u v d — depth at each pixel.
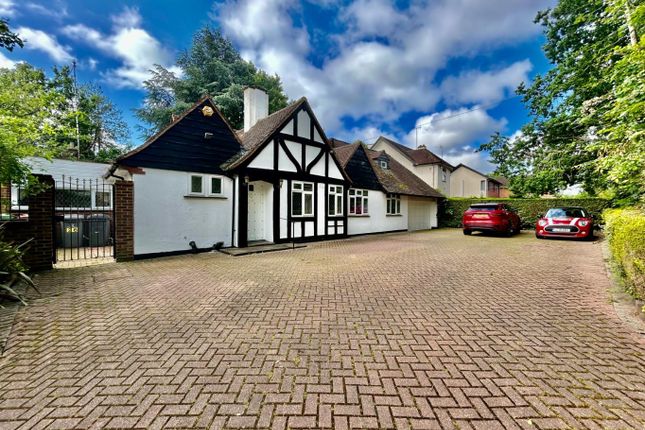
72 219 10.63
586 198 16.56
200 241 9.73
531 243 11.39
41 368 2.63
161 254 8.84
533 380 2.43
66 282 5.71
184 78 26.05
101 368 2.63
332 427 1.90
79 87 25.56
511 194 19.45
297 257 8.72
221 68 25.73
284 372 2.56
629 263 4.05
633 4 5.21
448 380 2.43
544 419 1.96
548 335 3.30
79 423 1.95
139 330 3.46
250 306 4.32
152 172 8.71
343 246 11.20
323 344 3.10
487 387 2.33
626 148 5.20
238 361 2.75
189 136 9.61
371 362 2.73
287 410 2.07
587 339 3.19
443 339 3.21
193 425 1.92
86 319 3.80
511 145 16.52
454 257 8.45
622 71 5.39
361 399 2.19
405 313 4.02
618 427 1.88
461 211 22.23
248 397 2.21
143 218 8.51
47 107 6.65
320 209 13.17
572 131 13.88
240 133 14.60
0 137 5.18
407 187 19.22
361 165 15.83
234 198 10.52
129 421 1.96
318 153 13.13
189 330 3.46
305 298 4.70
